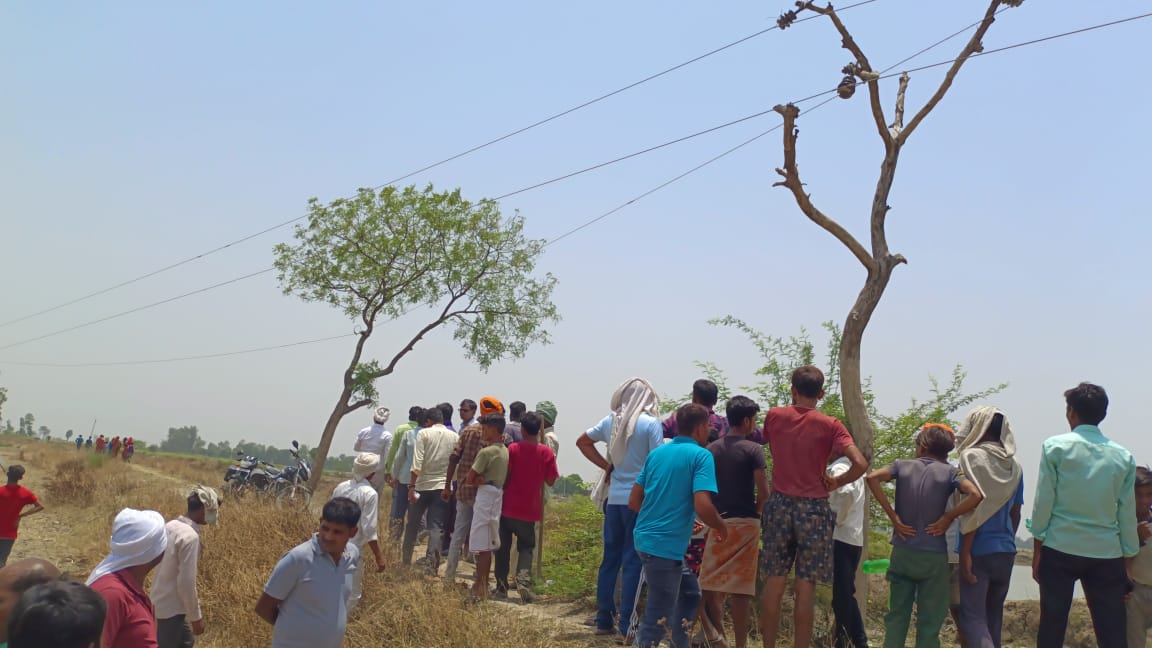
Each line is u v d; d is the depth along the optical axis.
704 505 6.05
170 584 6.02
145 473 31.52
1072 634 9.17
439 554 10.04
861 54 7.92
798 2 7.82
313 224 21.41
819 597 8.47
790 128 7.54
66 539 15.21
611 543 7.88
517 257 21.91
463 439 9.87
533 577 10.41
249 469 19.38
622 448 7.80
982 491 6.41
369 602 8.00
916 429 9.56
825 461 6.32
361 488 7.79
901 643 6.54
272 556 9.22
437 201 21.50
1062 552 6.07
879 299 7.68
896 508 6.67
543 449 9.75
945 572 6.42
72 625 2.55
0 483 26.77
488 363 21.61
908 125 7.85
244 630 7.61
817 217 7.63
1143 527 6.86
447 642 7.04
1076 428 6.26
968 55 7.74
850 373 7.60
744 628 6.82
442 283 21.33
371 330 21.53
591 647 7.24
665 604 6.25
